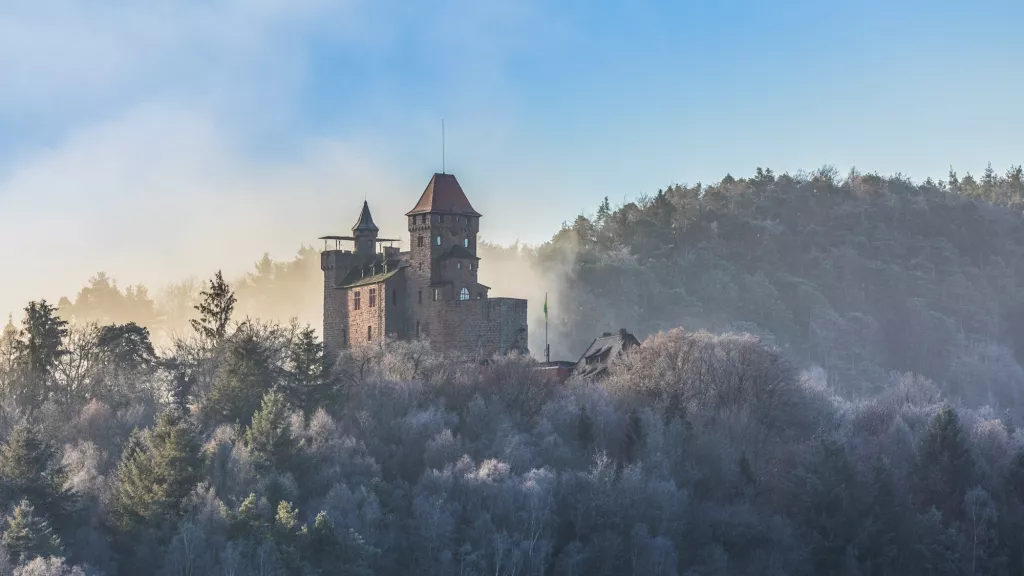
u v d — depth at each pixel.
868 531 142.25
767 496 149.88
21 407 171.12
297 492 132.75
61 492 127.62
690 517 139.50
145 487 129.50
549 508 133.50
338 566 118.56
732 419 164.12
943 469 159.88
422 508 129.62
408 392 164.50
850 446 168.00
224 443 138.00
